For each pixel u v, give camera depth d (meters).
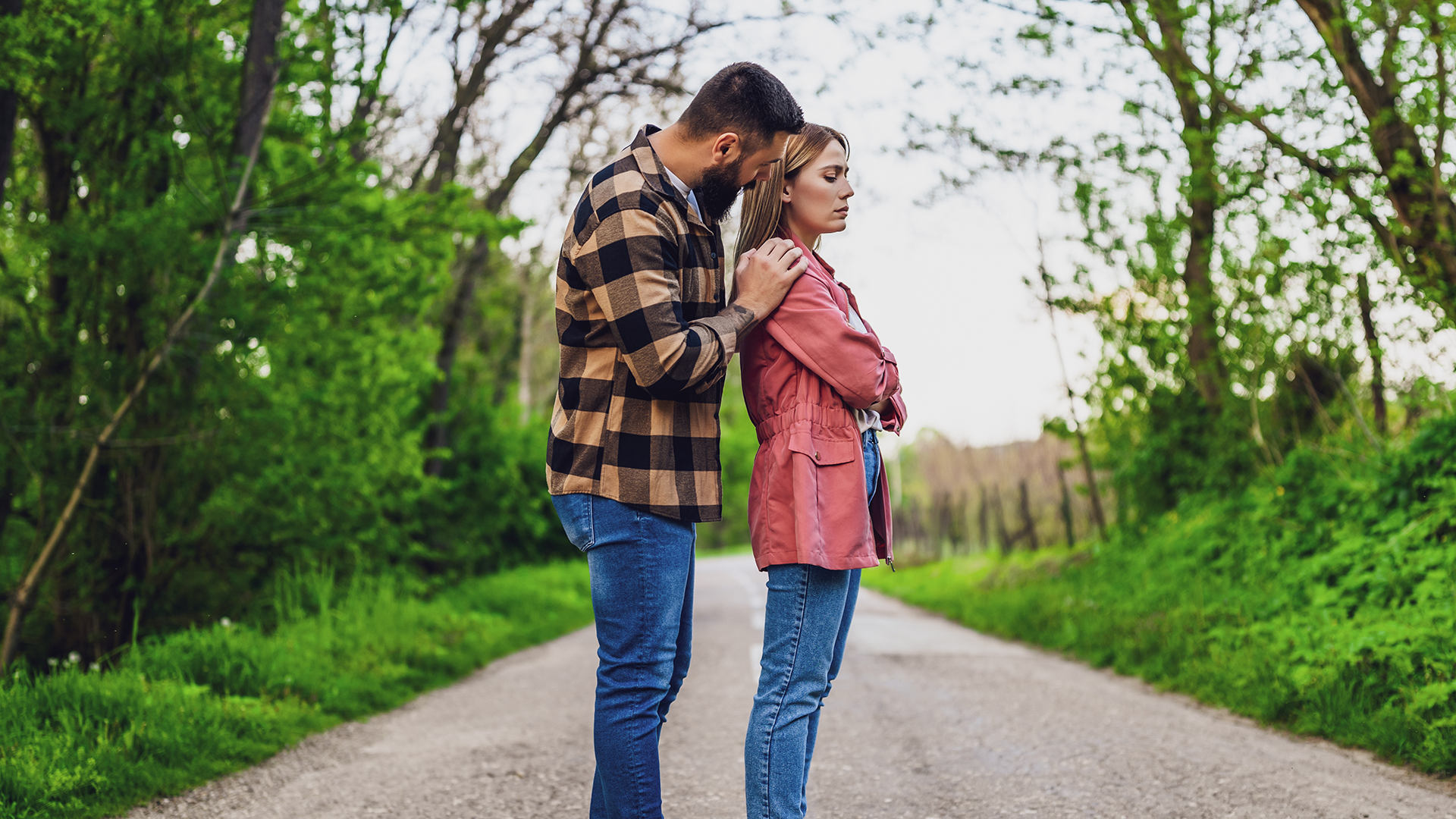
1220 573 7.87
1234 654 5.82
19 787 3.27
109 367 7.57
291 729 4.79
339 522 9.65
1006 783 3.59
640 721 2.16
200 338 7.46
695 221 2.17
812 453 2.27
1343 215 6.64
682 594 2.29
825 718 4.99
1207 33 7.02
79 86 7.48
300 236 7.84
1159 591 8.08
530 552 18.38
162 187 8.09
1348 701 4.52
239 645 5.70
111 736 4.02
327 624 7.28
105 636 7.66
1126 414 11.09
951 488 34.00
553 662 8.01
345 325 9.29
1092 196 9.14
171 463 8.00
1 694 4.10
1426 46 5.75
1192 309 8.71
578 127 14.22
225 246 7.07
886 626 10.69
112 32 7.17
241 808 3.43
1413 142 6.16
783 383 2.32
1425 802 3.25
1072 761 3.95
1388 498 6.47
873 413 2.43
